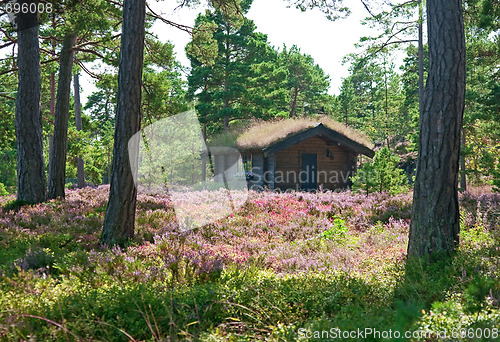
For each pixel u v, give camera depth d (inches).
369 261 301.4
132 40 354.0
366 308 178.2
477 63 864.9
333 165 961.5
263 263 305.1
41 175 578.6
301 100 2151.8
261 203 547.2
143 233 342.6
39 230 359.9
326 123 950.4
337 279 231.1
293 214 503.2
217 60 1509.6
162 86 729.6
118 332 151.8
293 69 2054.6
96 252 277.0
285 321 172.6
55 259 254.5
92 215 442.6
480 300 160.4
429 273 242.2
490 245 280.7
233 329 162.4
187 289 203.0
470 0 698.8
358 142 924.6
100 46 730.8
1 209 480.1
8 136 800.9
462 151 957.8
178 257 251.9
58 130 660.1
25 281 198.8
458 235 283.4
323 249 352.8
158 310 169.3
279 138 897.5
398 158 709.9
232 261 279.6
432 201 282.5
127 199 339.3
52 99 1141.7
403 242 360.5
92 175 1601.9
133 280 223.6
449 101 284.2
